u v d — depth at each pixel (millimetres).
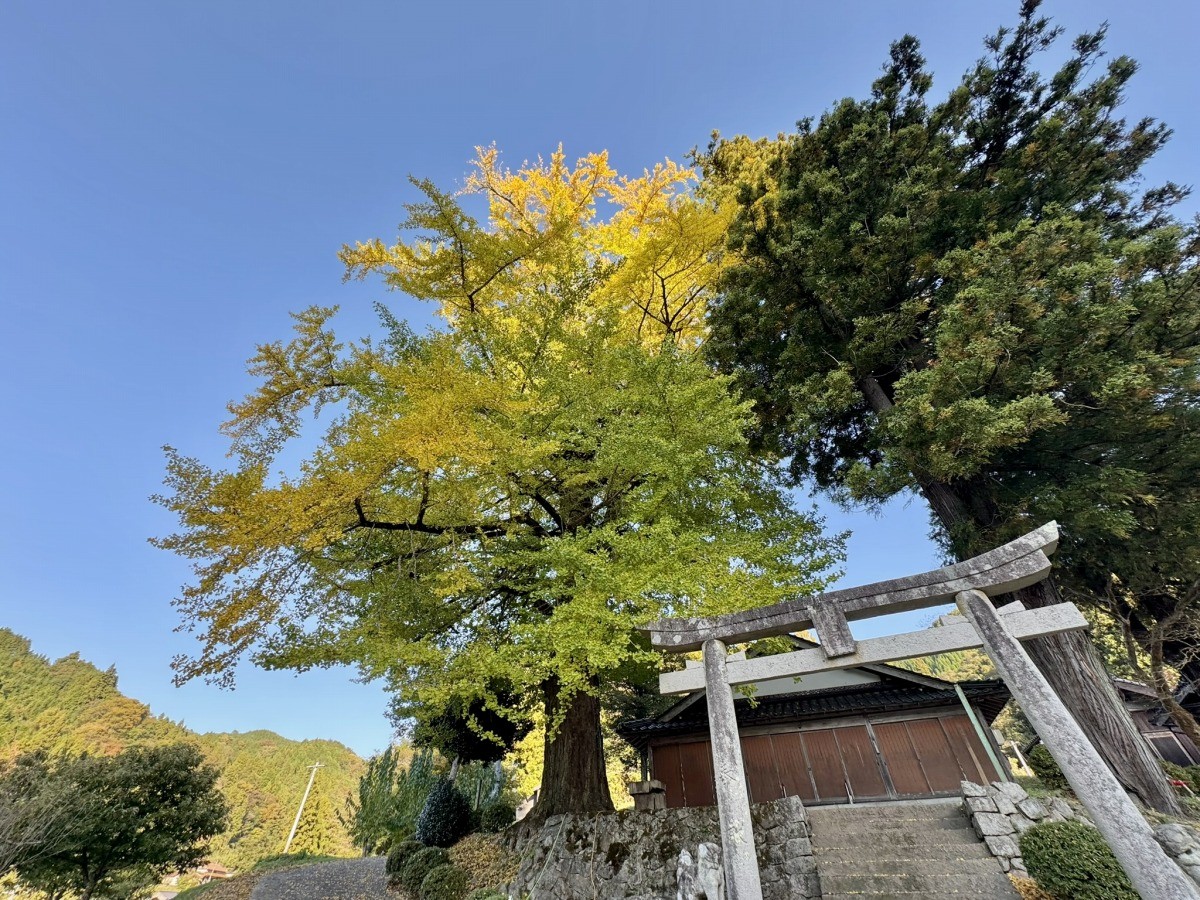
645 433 8211
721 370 13305
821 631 5215
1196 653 9867
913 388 8836
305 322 8922
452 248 9969
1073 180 10680
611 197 14391
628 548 7590
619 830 8609
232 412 8320
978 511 9797
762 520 9977
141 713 53062
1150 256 7988
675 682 5609
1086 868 5949
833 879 7371
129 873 13938
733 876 4441
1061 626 4496
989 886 6684
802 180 11961
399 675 8195
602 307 10852
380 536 9133
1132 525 7738
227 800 44781
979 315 8148
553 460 9359
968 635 4785
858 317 10969
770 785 12758
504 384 8547
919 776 12062
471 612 9555
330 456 7051
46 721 46500
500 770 19406
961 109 11867
